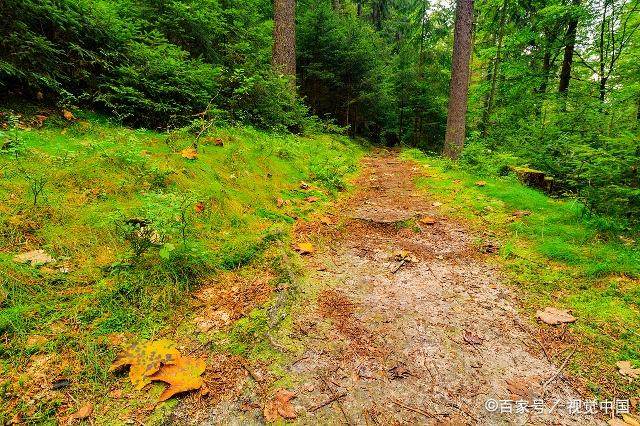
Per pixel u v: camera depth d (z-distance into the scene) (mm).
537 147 8680
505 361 2465
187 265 3031
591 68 10320
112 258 2893
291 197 5602
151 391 2021
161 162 4406
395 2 28797
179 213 3217
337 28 16266
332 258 4016
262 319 2729
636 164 4484
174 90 5961
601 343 2621
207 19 7301
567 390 2219
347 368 2354
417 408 2072
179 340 2424
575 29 10500
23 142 3488
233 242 3693
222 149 5742
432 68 21828
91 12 5234
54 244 2805
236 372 2242
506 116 12828
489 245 4391
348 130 18906
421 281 3570
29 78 4590
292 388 2164
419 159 11844
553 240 4336
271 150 7008
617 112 7773
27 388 1883
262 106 8750
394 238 4734
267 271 3402
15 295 2324
